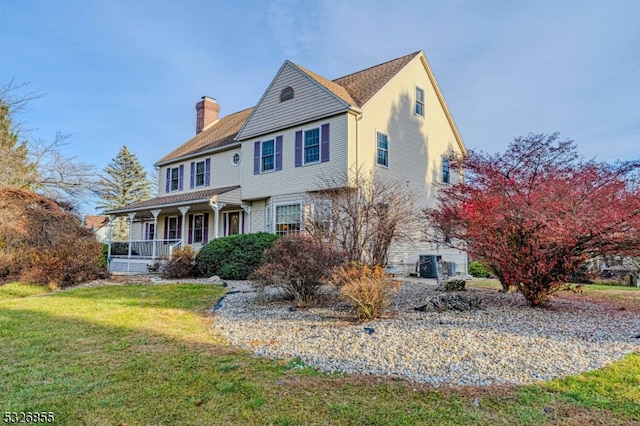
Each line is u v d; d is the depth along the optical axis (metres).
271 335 5.68
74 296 9.41
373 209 10.59
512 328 5.77
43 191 20.16
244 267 12.40
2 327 6.21
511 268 7.73
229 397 3.51
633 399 3.39
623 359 4.43
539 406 3.27
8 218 12.11
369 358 4.55
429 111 17.33
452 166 9.08
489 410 3.21
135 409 3.28
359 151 13.55
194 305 8.22
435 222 10.20
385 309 6.94
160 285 11.12
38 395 3.57
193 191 20.39
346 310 7.26
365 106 13.91
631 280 13.52
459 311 7.03
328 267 7.82
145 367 4.31
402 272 14.66
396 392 3.60
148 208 18.81
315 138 14.31
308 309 7.47
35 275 11.35
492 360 4.41
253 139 16.64
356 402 3.39
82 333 5.82
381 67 17.03
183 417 3.14
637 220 6.21
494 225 7.59
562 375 3.96
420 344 5.00
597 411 3.18
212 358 4.63
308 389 3.69
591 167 7.15
